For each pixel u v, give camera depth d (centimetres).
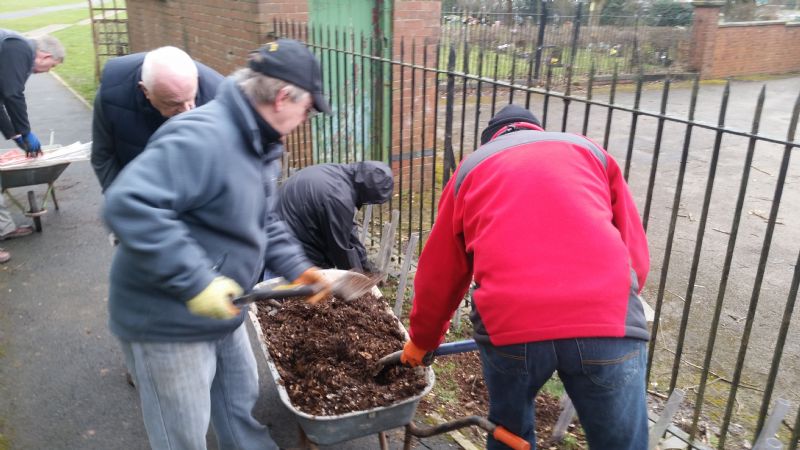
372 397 251
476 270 197
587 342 180
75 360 362
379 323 308
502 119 240
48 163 494
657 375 352
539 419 305
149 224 161
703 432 301
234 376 237
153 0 878
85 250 512
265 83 179
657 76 1448
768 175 773
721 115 237
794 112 215
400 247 458
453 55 358
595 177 201
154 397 200
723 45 1549
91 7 1243
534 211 189
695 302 443
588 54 1418
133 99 283
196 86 270
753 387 345
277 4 568
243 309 210
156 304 187
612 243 188
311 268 220
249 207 187
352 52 472
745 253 531
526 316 182
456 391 330
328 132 635
